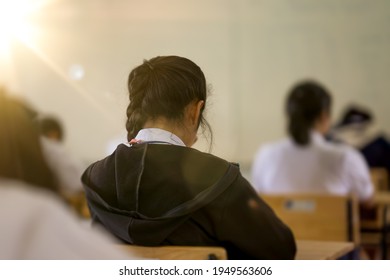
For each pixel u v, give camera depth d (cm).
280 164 527
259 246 266
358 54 959
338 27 959
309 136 520
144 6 931
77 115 855
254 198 265
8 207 148
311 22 957
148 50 929
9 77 674
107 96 316
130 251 238
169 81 264
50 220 150
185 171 257
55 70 846
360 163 521
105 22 921
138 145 264
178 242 258
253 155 947
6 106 161
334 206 426
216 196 255
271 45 952
